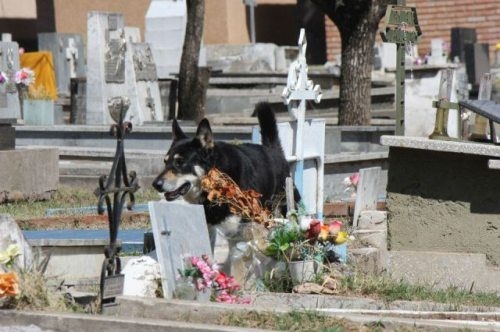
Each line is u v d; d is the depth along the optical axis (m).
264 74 31.03
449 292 10.98
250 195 10.98
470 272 11.70
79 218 13.97
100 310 8.92
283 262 10.57
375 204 14.70
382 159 19.11
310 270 10.57
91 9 41.00
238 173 11.51
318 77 31.06
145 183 17.81
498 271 11.61
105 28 24.67
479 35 39.94
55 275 10.38
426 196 11.98
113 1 40.81
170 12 32.25
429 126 24.08
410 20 15.14
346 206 15.34
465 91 28.47
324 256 10.85
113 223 9.12
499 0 39.53
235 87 31.16
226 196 10.90
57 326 8.30
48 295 8.91
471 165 11.73
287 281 10.57
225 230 10.98
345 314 8.60
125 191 9.20
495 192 11.64
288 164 12.81
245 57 36.06
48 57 29.23
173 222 9.90
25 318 8.41
